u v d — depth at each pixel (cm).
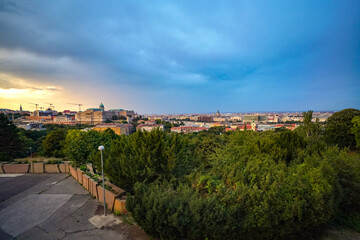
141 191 666
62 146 3028
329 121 2594
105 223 704
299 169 789
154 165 923
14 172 1334
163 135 1109
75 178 1188
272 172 773
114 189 858
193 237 566
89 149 1284
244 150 1239
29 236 634
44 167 1335
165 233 575
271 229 584
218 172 949
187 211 573
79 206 830
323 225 677
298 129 1552
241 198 606
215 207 571
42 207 824
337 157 856
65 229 671
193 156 1373
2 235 641
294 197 626
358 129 2109
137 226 683
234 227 555
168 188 718
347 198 784
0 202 874
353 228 729
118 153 1006
